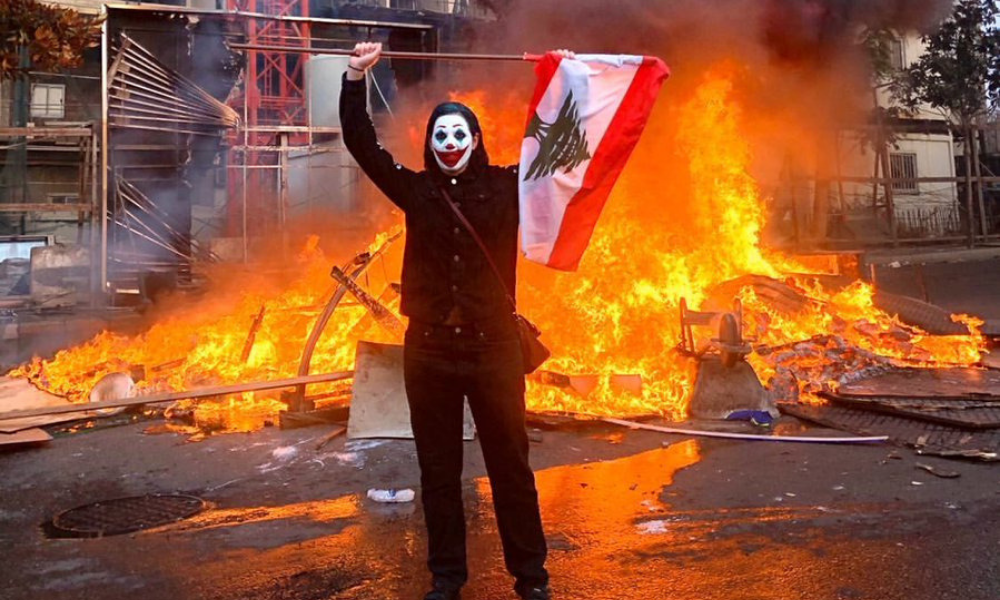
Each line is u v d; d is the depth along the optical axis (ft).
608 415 17.31
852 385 19.74
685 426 16.56
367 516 11.37
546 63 8.82
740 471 13.25
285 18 48.29
